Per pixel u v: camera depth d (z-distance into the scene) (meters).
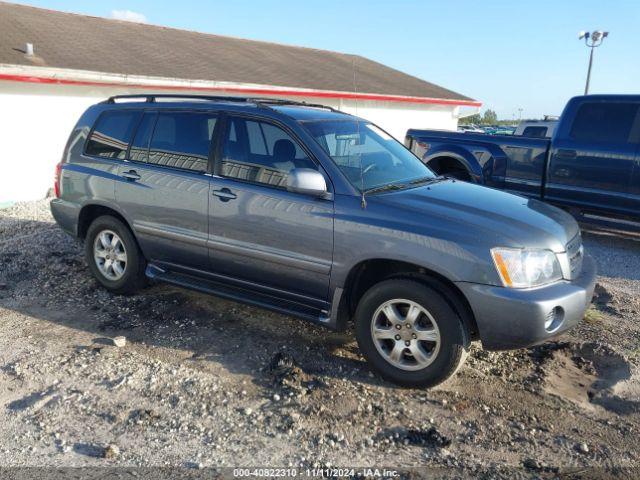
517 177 8.87
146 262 5.48
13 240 7.29
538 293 3.65
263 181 4.51
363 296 4.09
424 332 3.87
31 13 16.41
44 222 8.37
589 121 8.20
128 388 3.96
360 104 17.84
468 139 9.19
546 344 4.69
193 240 4.85
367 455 3.29
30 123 11.41
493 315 3.64
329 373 4.18
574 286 3.85
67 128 11.98
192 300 5.52
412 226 3.86
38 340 4.68
